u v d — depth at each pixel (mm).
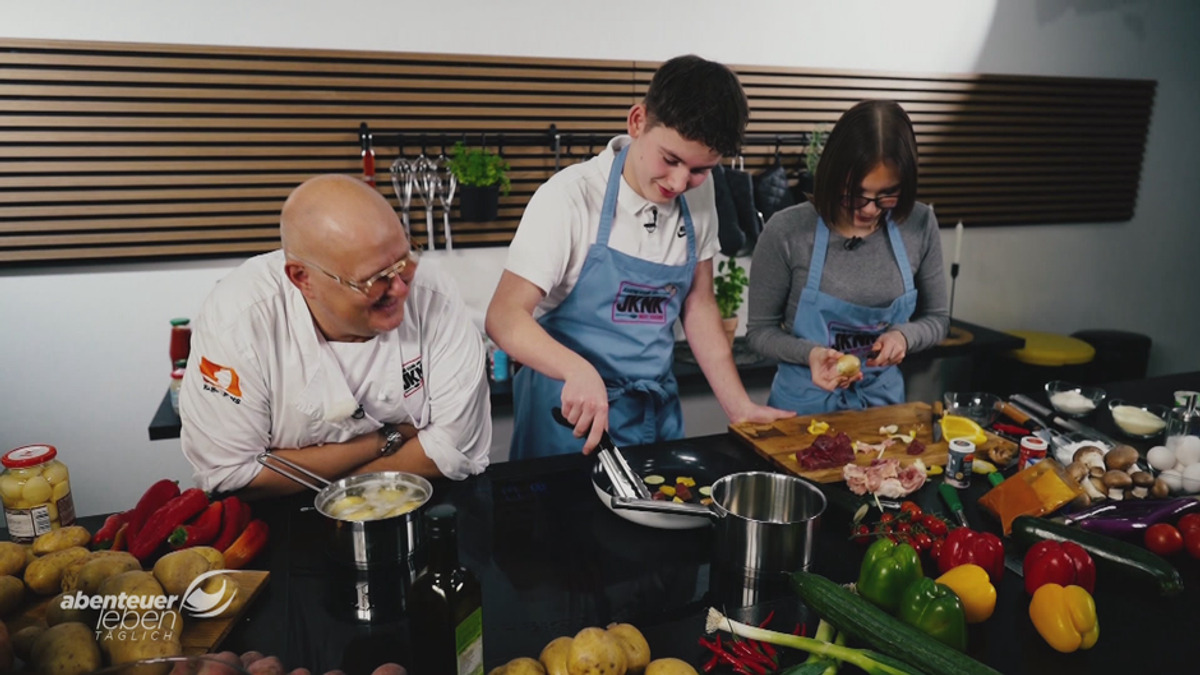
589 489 1601
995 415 1942
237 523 1306
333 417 1562
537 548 1371
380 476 1375
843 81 3324
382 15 2732
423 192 2863
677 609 1196
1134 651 1109
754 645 1080
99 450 2758
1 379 2611
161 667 752
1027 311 3988
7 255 2518
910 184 1984
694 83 1590
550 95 2977
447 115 2854
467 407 1667
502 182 2908
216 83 2586
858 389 2287
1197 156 4066
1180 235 4172
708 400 3305
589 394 1586
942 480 1658
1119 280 4121
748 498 1425
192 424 1513
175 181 2635
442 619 914
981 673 956
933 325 2273
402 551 1283
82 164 2531
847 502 1479
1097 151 3852
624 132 3117
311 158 2768
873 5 3328
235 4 2574
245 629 1133
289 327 1501
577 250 1912
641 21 3037
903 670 988
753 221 3137
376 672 949
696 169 1688
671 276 1984
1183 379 2361
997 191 3730
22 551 1188
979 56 3549
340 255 1293
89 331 2666
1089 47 3730
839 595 1097
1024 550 1370
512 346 1761
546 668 981
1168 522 1404
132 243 2639
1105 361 3662
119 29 2488
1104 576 1296
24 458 1366
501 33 2877
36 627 989
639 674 1010
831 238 2215
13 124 2447
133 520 1298
